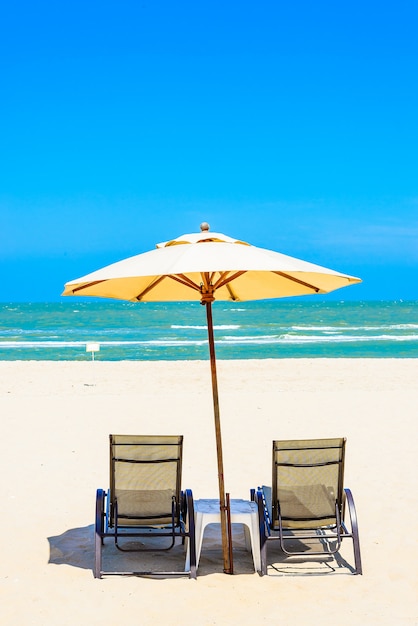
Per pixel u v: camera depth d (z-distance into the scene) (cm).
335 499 524
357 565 519
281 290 581
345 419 1199
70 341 3869
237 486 769
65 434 1057
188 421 1177
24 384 1745
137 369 2098
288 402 1398
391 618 443
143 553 562
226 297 611
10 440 1010
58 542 586
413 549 571
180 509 537
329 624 433
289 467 512
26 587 489
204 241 493
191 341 3719
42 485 766
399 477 804
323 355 2969
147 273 425
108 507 534
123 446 512
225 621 438
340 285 524
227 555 520
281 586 496
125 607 458
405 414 1249
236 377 1916
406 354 3003
